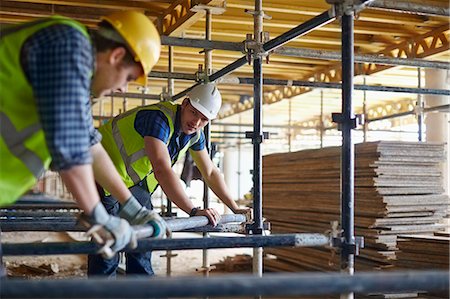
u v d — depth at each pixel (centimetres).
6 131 227
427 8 386
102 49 241
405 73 1106
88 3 718
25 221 455
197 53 972
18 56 221
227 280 196
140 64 248
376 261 656
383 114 1508
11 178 232
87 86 224
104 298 193
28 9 747
